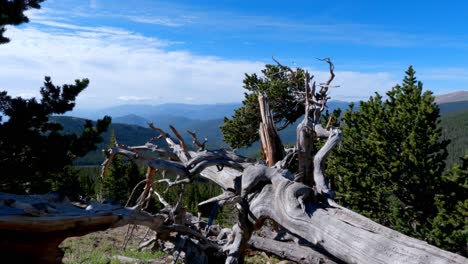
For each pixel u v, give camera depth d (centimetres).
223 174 1105
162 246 962
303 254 998
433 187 1377
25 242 550
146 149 1155
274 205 762
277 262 1037
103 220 625
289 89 1794
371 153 1508
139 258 974
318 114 1149
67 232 586
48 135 986
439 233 1212
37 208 537
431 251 530
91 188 4359
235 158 931
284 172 815
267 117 1107
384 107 1555
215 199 859
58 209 582
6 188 972
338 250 627
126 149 979
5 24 977
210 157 902
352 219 657
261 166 841
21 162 962
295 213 703
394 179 1449
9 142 940
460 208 1230
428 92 1464
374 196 1512
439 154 1441
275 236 1134
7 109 988
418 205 1431
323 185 798
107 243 1172
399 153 1477
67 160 1006
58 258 594
